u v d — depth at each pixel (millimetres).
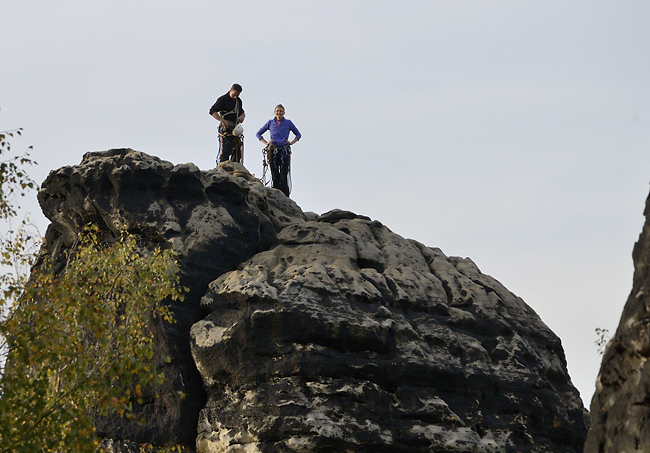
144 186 85750
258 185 97750
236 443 74312
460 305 86938
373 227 95625
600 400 41781
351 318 77500
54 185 89438
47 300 58062
